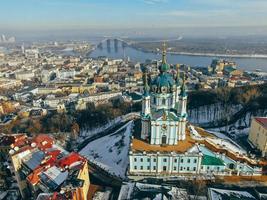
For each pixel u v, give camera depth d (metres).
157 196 110.56
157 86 133.50
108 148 163.38
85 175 117.00
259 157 145.12
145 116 137.88
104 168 143.00
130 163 130.25
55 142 163.62
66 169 113.69
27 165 121.38
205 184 122.12
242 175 128.88
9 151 131.88
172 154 126.69
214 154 131.88
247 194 111.19
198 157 126.44
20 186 122.50
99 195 118.62
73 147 174.25
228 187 120.50
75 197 99.12
